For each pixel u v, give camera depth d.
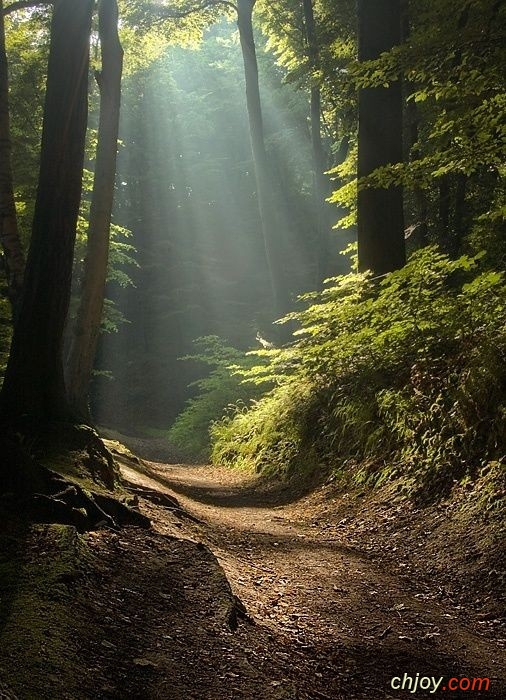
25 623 3.46
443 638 4.89
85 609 3.81
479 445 7.29
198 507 8.66
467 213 16.17
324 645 4.57
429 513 7.18
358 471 9.06
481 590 5.63
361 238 12.41
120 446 11.21
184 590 4.47
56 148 6.74
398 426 8.73
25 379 6.61
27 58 16.69
